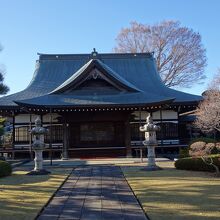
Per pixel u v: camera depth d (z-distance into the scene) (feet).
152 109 112.98
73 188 52.26
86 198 44.73
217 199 40.83
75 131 116.98
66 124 112.57
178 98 120.78
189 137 127.75
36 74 140.87
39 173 67.92
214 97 100.78
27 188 51.42
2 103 119.24
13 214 35.96
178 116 121.70
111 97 114.93
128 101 110.83
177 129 120.47
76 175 66.39
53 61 146.20
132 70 142.51
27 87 132.57
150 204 39.24
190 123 128.16
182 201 40.11
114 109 109.81
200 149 66.59
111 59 146.61
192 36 200.64
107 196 45.68
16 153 120.47
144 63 146.10
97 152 116.16
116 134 116.98
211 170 65.26
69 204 41.47
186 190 46.70
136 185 52.31
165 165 80.38
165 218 33.32
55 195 46.98
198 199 40.96
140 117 109.70
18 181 58.70
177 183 52.60
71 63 145.59
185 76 198.18
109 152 116.16
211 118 98.32
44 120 117.39
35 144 69.15
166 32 200.85
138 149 116.06
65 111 110.32
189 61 198.18
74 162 94.99
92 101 111.14
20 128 119.24
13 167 86.94
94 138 116.88
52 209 39.09
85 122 116.26
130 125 117.91
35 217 35.04
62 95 116.98
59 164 88.99
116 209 38.40
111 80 118.11
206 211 35.47
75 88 118.42
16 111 118.11
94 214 36.50
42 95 123.34
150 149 72.95
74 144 116.47
